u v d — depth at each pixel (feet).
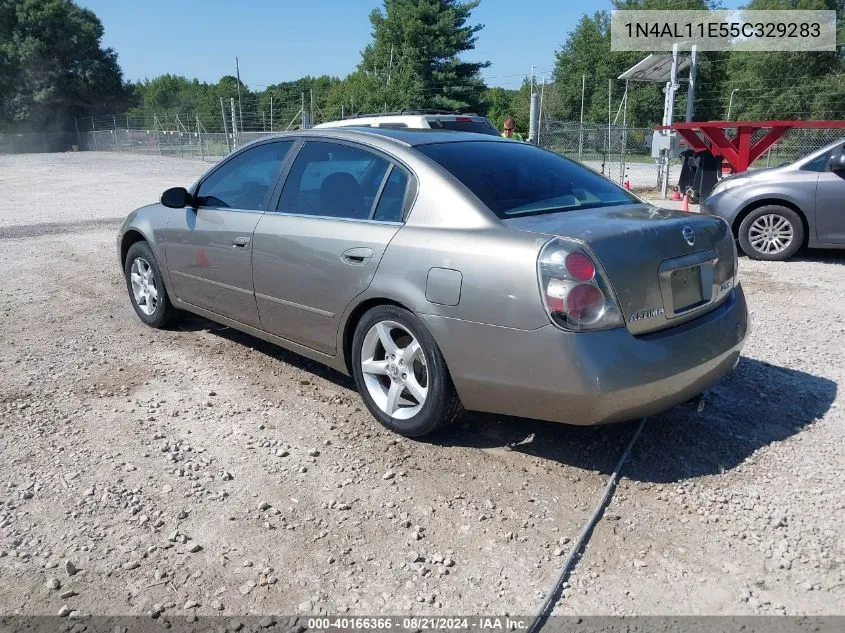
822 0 133.59
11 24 199.82
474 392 11.35
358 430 13.07
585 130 66.80
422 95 145.89
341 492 10.98
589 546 9.68
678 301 11.35
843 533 9.90
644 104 160.15
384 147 13.29
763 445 12.46
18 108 198.59
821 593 8.75
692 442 12.58
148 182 75.36
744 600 8.64
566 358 10.22
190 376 15.67
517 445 12.50
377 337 12.78
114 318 20.17
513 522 10.21
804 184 27.84
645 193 57.36
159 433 12.88
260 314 15.11
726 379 15.39
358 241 12.65
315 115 149.48
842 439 12.62
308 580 8.96
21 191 64.95
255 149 15.96
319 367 16.24
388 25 150.00
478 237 11.21
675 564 9.30
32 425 13.15
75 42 201.87
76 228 38.32
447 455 12.15
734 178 30.27
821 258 29.60
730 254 12.62
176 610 8.43
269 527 10.05
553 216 11.69
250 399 14.44
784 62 128.16
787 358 16.72
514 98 196.54
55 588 8.77
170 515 10.30
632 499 10.82
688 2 171.32
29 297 22.62
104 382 15.30
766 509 10.50
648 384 10.48
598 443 12.55
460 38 148.15
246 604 8.54
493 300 10.74
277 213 14.61
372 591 8.78
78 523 10.10
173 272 17.48
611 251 10.48
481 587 8.87
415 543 9.71
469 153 13.32
